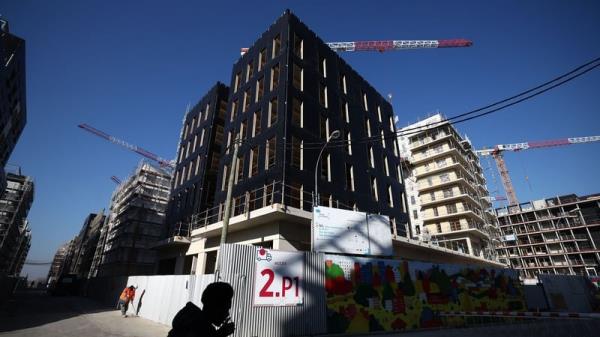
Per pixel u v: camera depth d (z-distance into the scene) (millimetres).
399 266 15281
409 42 77250
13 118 50750
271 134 21906
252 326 10617
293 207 17969
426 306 15250
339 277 13320
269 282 11508
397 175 33188
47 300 29109
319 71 26984
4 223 74938
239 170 23844
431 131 59938
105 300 26266
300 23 26703
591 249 69438
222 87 33969
